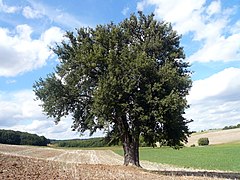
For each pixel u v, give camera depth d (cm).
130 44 3600
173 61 3594
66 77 3419
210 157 7162
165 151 10306
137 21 3638
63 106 3509
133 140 3469
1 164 2222
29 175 1892
